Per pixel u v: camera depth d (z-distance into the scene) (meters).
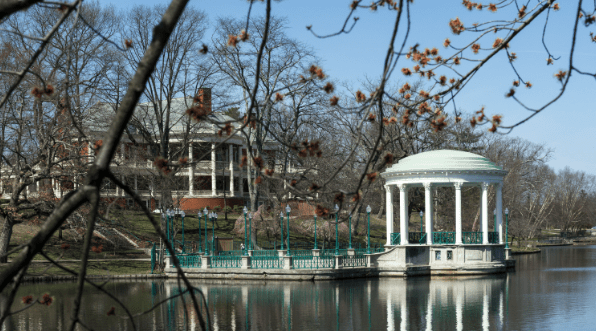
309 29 6.18
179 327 22.00
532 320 22.69
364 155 63.31
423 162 45.84
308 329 21.38
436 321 22.80
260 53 5.79
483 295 31.00
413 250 44.25
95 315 25.17
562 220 134.12
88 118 40.59
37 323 23.28
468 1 9.03
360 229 75.62
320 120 58.09
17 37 37.72
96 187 4.78
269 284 37.78
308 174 58.62
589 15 8.19
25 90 36.81
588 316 23.48
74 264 45.59
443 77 8.91
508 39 8.13
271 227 62.50
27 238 53.19
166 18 4.95
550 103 7.01
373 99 5.92
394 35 5.70
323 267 41.03
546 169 103.56
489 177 45.78
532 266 52.62
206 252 45.59
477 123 7.66
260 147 56.88
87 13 41.78
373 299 29.55
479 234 46.00
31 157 41.81
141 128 50.72
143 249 54.97
